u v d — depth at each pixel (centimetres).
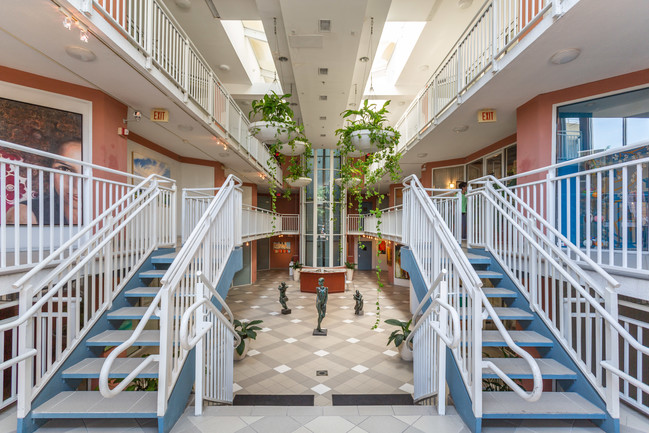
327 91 729
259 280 1752
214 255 390
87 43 363
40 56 391
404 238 531
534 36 347
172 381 249
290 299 1327
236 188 507
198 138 754
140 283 407
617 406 233
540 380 188
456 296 292
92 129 482
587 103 448
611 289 241
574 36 337
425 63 875
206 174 1009
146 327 553
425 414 267
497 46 427
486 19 464
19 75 425
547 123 477
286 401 550
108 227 348
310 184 1539
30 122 431
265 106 566
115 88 480
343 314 1109
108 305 339
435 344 317
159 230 482
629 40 344
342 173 701
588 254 302
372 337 887
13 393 260
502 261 413
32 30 337
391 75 1017
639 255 248
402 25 873
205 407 277
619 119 421
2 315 319
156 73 451
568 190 321
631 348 317
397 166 607
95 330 315
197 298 277
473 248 503
